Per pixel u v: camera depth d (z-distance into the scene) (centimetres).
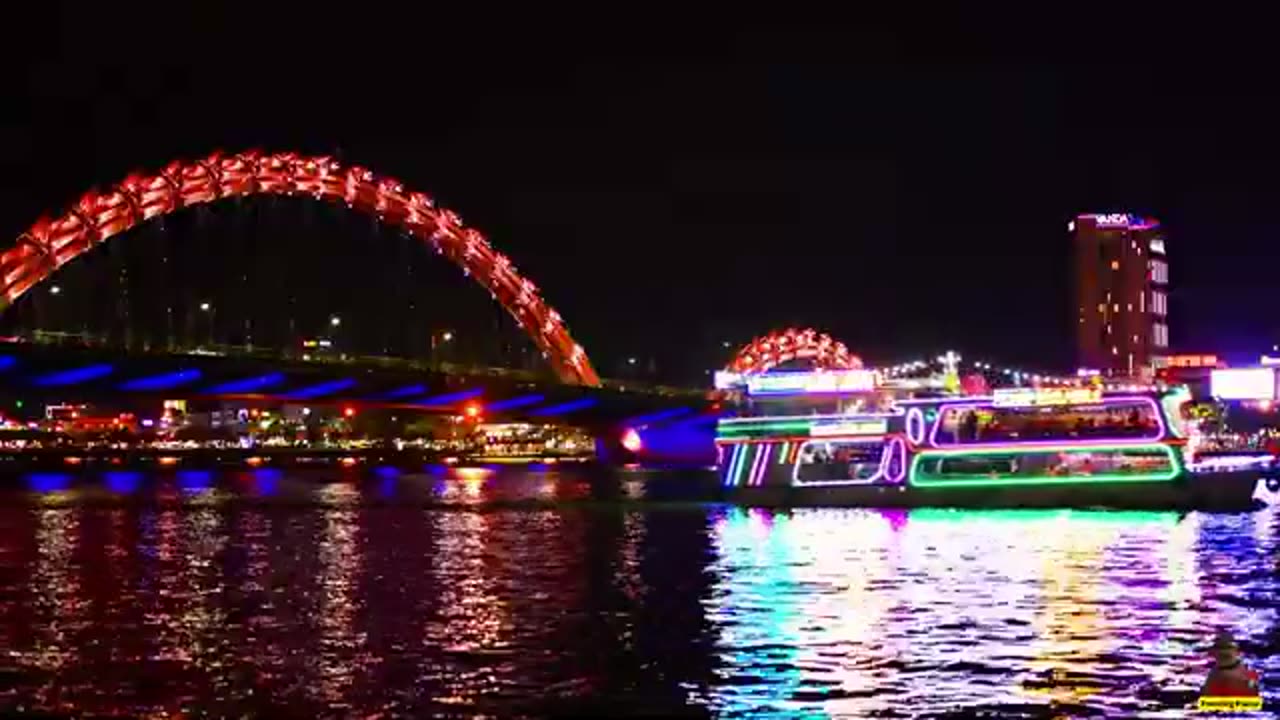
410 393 15075
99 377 12712
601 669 4500
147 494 13562
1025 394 9612
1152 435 9412
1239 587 6038
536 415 17075
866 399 10025
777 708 4028
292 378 13925
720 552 7588
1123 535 8088
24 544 8306
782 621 5284
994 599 5756
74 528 9419
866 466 10025
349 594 6097
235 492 13888
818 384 10169
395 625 5294
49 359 12325
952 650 4691
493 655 4722
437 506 11400
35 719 3969
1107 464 9562
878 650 4703
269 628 5241
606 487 14325
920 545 7719
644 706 4069
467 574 6769
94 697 4178
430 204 19638
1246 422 17200
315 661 4641
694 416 17875
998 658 4562
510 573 6800
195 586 6366
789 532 8600
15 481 16862
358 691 4244
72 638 5038
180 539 8588
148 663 4612
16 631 5181
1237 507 9488
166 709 4056
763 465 10325
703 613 5500
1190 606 5553
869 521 9238
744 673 4419
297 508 11331
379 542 8350
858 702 4059
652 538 8412
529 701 4138
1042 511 9631
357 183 18725
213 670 4509
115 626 5288
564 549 7869
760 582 6356
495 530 9100
